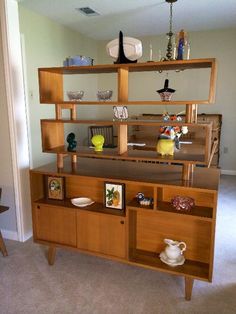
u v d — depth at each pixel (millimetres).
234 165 5016
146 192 2068
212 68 1642
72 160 2387
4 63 2266
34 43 3777
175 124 1784
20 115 2416
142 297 1839
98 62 5570
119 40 1890
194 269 1862
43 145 2160
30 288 1936
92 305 1769
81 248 2098
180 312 1703
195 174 2031
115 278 2045
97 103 1968
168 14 3828
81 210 2033
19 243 2559
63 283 1988
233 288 1928
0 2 2172
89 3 3416
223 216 3121
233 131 4910
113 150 2195
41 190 2275
